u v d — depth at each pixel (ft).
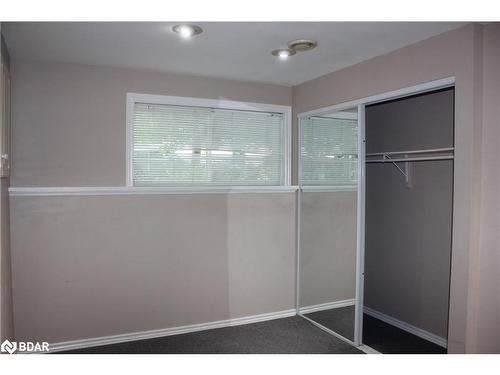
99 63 10.73
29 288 10.16
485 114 7.84
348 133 10.98
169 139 11.96
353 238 10.79
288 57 10.11
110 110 11.13
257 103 12.97
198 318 11.96
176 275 11.66
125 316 11.09
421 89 8.83
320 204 12.09
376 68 10.02
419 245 11.82
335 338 11.35
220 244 12.21
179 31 8.28
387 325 12.66
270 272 12.96
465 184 7.82
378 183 13.29
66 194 10.44
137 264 11.21
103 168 11.09
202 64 10.80
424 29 8.11
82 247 10.63
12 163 10.21
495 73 7.74
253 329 12.05
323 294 11.98
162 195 11.46
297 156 13.19
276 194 12.97
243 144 12.97
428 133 11.56
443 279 11.07
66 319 10.50
